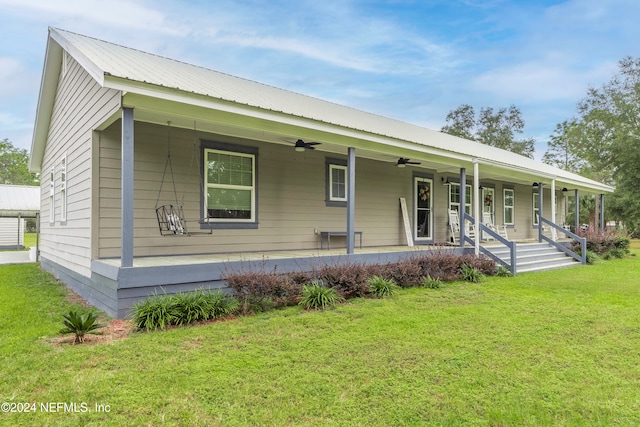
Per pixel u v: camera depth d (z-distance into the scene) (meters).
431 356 3.88
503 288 7.75
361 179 10.72
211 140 7.85
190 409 2.82
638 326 5.02
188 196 7.53
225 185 8.02
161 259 6.64
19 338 4.39
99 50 6.86
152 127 7.13
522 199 17.62
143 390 3.10
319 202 9.71
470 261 9.18
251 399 2.98
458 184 13.90
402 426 2.64
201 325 4.91
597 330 4.84
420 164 11.26
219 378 3.33
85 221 6.87
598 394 3.12
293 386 3.19
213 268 5.98
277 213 8.87
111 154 6.70
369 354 3.93
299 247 9.26
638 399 3.05
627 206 23.28
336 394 3.07
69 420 2.66
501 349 4.12
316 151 9.66
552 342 4.36
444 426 2.65
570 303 6.38
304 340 4.34
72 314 4.28
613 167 26.45
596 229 16.16
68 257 8.21
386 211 11.40
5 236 22.05
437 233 13.01
